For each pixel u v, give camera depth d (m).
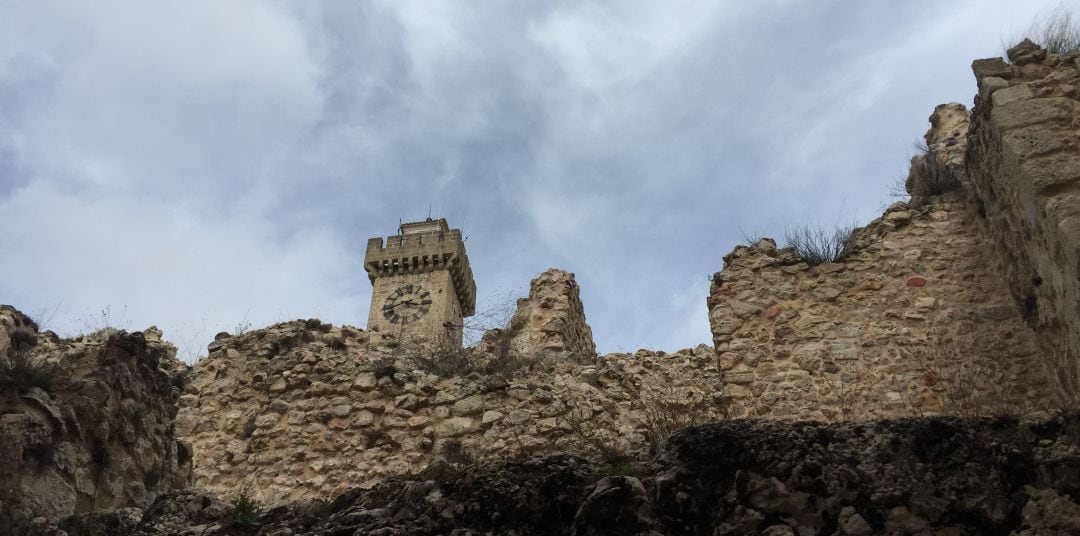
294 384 16.41
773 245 13.80
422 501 7.39
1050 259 9.97
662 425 11.80
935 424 6.87
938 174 14.55
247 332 18.33
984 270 12.56
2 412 8.31
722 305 13.23
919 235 13.33
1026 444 6.57
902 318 12.42
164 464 10.37
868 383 11.89
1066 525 6.04
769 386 12.20
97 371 9.59
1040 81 10.98
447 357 17.16
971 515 6.29
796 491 6.63
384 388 15.74
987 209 12.35
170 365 17.58
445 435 14.80
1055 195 9.78
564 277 22.17
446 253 53.62
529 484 7.22
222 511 8.55
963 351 11.81
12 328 16.19
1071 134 10.22
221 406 16.64
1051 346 10.71
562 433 14.36
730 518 6.57
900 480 6.55
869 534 6.30
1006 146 10.59
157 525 8.30
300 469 15.05
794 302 12.97
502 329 19.50
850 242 13.73
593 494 6.81
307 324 19.06
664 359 17.44
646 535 6.46
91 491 8.87
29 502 7.97
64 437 8.73
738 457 6.95
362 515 7.35
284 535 7.52
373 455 14.89
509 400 15.06
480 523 7.05
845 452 6.82
